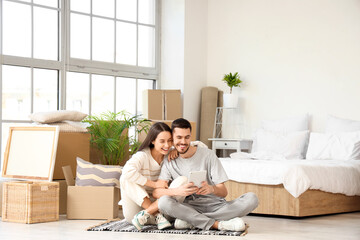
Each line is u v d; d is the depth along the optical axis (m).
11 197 4.48
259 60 7.61
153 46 8.00
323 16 7.03
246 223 4.35
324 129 6.96
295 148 6.63
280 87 7.39
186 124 3.85
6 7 6.28
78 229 4.04
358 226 4.39
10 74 6.30
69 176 4.81
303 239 3.67
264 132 6.98
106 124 5.49
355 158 6.05
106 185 4.63
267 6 7.56
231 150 7.89
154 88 8.03
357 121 6.49
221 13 8.03
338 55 6.87
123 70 7.55
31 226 4.21
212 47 8.11
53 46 6.76
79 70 7.00
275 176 4.86
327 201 5.09
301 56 7.21
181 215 3.86
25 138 4.97
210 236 3.70
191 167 3.96
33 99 6.52
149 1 7.96
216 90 7.92
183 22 7.78
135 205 4.11
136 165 3.98
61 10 6.81
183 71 7.77
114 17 7.48
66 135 5.18
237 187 5.18
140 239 3.55
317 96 7.04
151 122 6.23
